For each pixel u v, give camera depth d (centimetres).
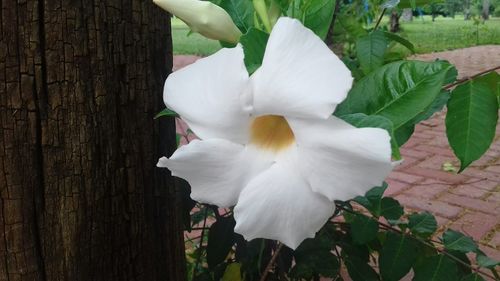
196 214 32
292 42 13
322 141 13
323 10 19
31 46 17
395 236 26
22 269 19
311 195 14
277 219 15
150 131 21
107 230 20
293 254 28
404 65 18
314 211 15
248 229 15
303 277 29
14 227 19
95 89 19
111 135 20
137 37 20
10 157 18
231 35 17
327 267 28
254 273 30
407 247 26
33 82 18
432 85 18
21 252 19
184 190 27
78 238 20
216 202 15
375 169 13
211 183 15
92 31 18
